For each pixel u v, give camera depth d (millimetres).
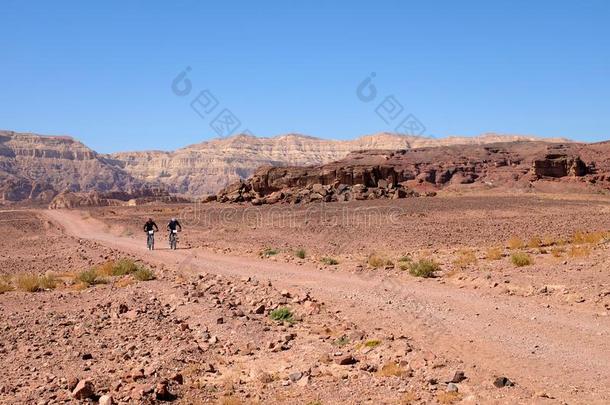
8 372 10805
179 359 11297
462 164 192875
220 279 20781
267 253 30000
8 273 26453
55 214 94375
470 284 17266
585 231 36812
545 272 17641
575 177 143625
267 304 16203
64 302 18016
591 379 9195
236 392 9602
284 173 104375
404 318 13859
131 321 14633
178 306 16172
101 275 24031
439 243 33688
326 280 20031
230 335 13211
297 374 10211
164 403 9102
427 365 10336
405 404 8578
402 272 20688
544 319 12859
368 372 10234
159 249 35469
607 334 11469
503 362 10297
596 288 14828
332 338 12711
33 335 13648
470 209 66000
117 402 8922
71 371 10766
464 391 8953
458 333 12266
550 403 8266
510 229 41469
